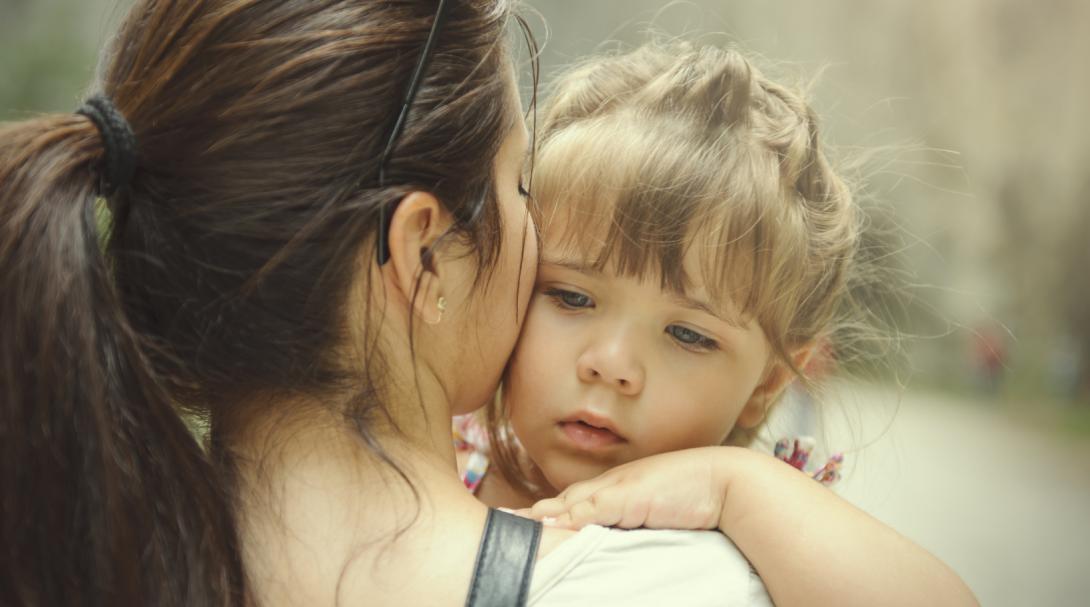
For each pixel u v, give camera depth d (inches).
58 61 530.0
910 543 39.6
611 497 42.3
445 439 41.7
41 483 33.2
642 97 52.9
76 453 33.3
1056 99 737.0
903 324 72.9
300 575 36.0
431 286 39.0
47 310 32.9
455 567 35.9
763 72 67.8
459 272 40.4
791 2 711.7
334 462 37.6
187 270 36.5
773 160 51.4
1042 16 746.8
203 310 36.6
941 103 744.3
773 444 63.8
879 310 71.0
